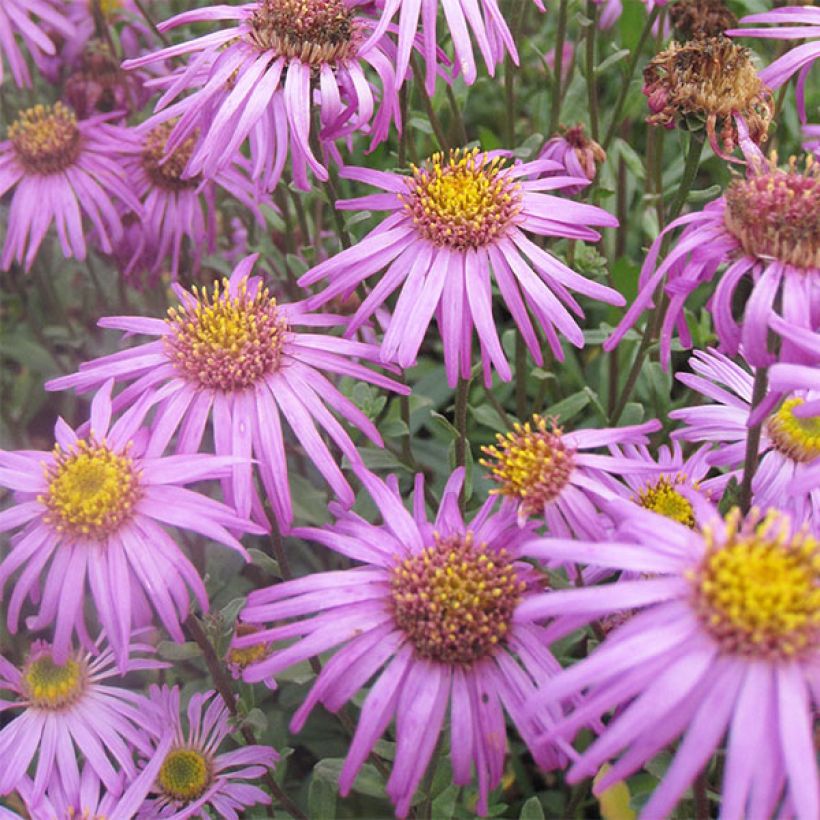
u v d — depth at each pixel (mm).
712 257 198
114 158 302
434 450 325
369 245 221
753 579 167
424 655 191
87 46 332
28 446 338
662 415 276
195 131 299
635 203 379
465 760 187
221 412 211
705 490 218
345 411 214
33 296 365
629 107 298
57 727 226
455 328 216
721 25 262
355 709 272
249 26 238
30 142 292
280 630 192
